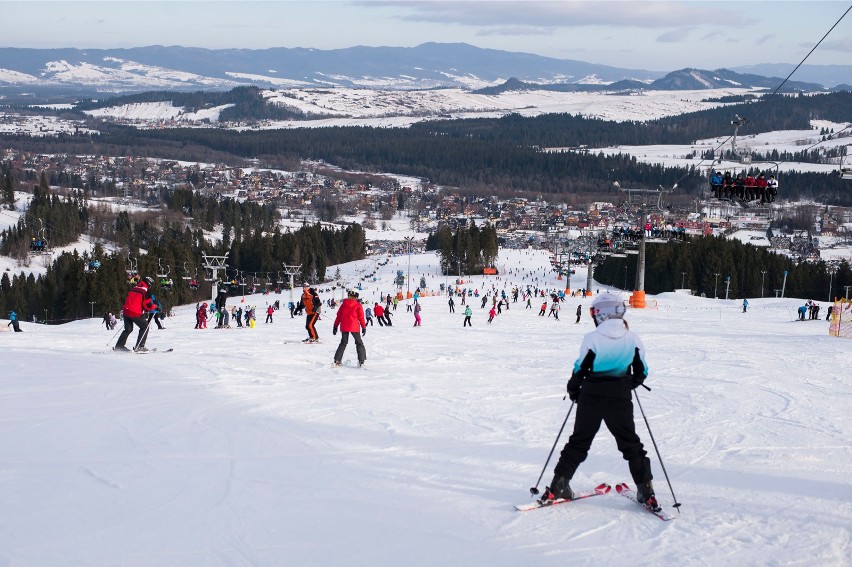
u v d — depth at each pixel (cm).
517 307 5825
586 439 601
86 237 16088
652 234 5559
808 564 488
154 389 1083
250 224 19850
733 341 2627
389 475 680
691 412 1072
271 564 468
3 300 8919
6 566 452
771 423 995
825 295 10356
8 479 627
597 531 543
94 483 623
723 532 545
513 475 692
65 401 973
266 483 639
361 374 1358
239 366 1370
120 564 461
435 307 5991
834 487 677
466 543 514
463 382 1306
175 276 9331
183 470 671
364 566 470
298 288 11756
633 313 4781
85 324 4409
